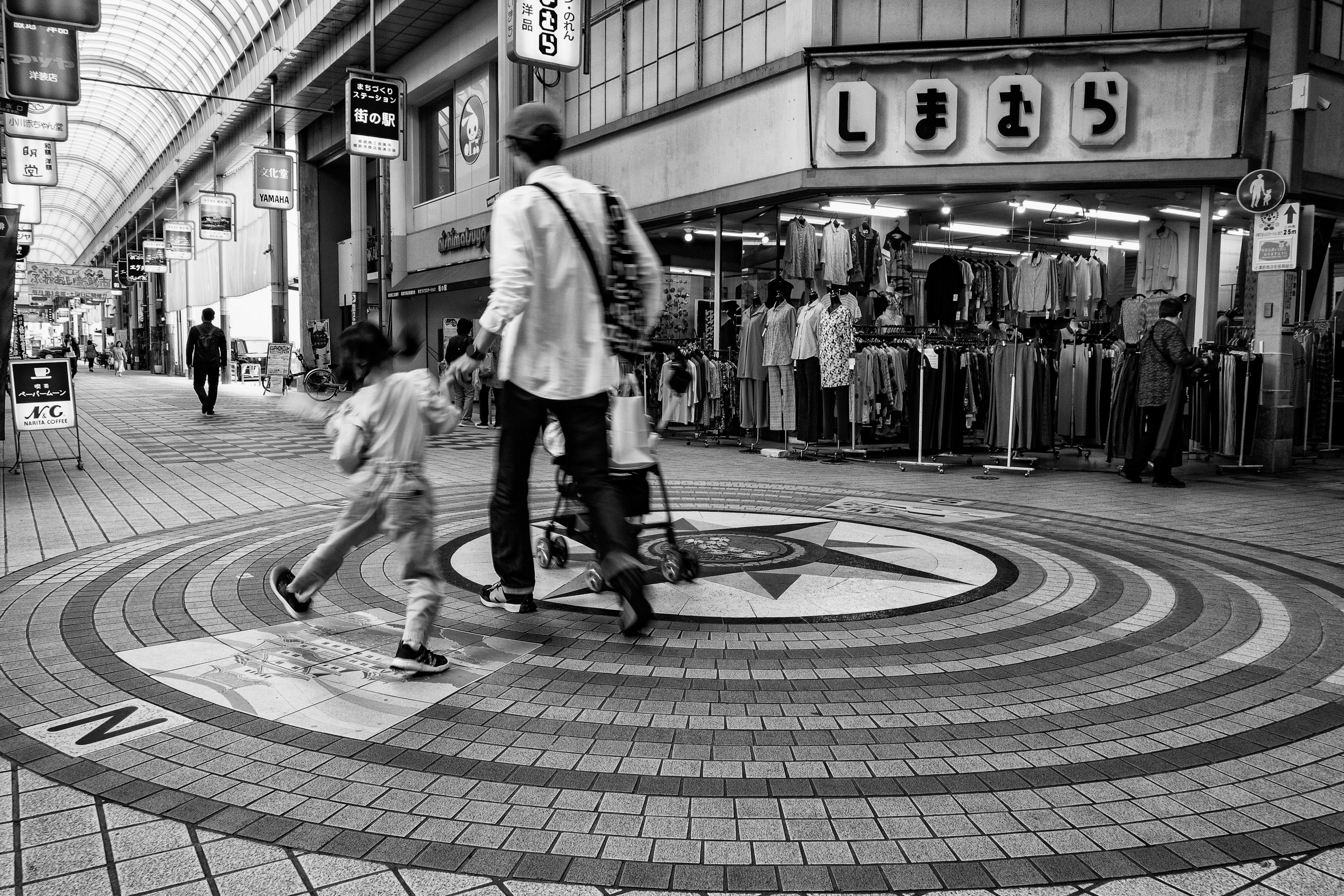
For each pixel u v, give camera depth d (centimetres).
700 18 1354
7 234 922
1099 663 370
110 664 363
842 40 1164
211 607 445
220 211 3056
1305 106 1006
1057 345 1183
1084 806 252
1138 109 1084
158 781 265
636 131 1480
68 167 5909
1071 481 953
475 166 2202
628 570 355
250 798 254
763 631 409
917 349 1086
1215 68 1066
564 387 379
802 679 349
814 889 211
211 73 3362
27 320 7188
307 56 2553
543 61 1252
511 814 245
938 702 327
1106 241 1491
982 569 529
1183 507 773
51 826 239
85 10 1275
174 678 348
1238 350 1084
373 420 348
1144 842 233
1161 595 477
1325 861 225
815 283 1217
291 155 2828
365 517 368
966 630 412
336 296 3228
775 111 1209
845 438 1189
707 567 527
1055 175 1106
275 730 300
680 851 227
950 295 1205
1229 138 1070
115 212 6469
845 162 1159
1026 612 442
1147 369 911
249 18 2758
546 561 529
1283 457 1055
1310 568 545
